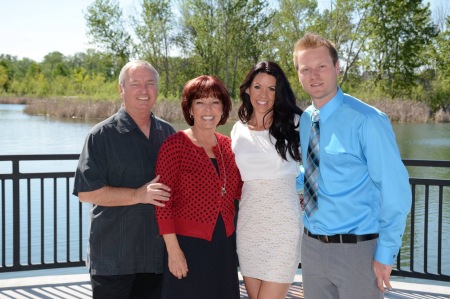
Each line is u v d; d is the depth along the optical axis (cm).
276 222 272
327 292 251
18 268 397
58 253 586
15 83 7338
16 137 2005
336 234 238
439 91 3191
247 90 290
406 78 3356
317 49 240
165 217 253
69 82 5938
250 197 278
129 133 269
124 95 270
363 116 229
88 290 378
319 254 245
